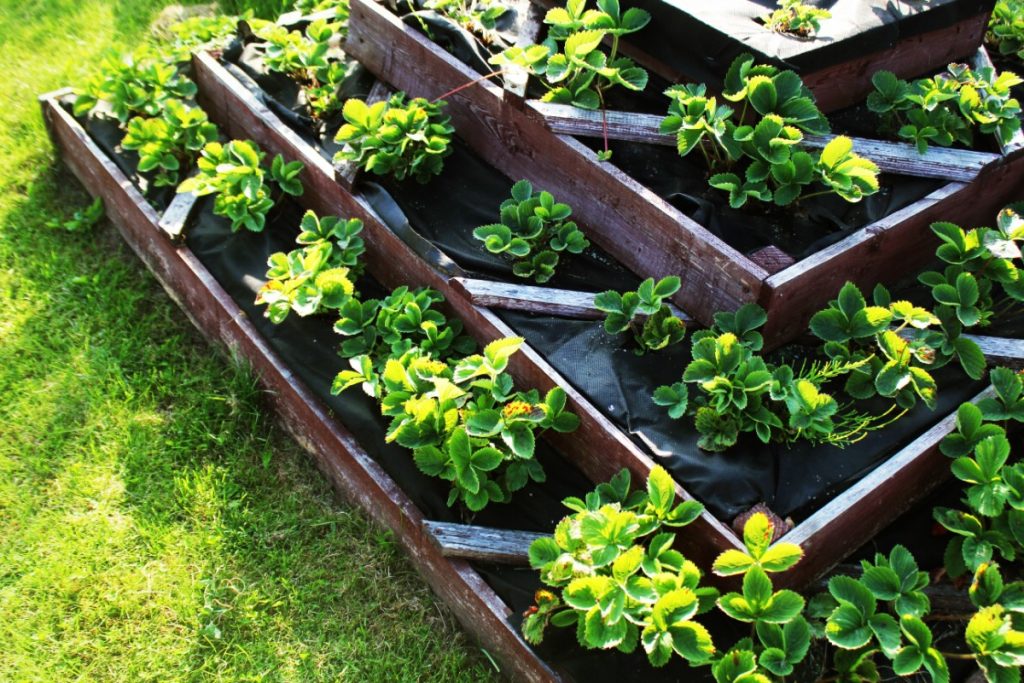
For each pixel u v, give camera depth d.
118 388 2.29
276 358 2.19
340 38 2.57
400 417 1.97
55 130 2.66
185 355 2.37
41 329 2.41
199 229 2.37
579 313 2.05
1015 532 1.81
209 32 2.66
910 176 2.11
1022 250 2.14
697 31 2.09
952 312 1.99
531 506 1.98
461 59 2.31
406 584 2.04
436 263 2.12
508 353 1.96
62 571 2.06
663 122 2.07
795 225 2.04
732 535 1.79
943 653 1.80
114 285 2.48
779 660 1.71
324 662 1.96
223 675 1.95
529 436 1.93
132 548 2.09
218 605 2.02
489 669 1.94
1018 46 2.42
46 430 2.24
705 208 2.04
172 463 2.20
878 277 2.08
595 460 1.96
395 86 2.42
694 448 1.88
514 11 2.43
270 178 2.39
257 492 2.16
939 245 2.13
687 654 1.70
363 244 2.23
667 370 1.98
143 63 2.66
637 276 2.11
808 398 1.87
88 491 2.16
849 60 2.10
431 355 2.07
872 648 1.78
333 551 2.08
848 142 1.97
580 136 2.14
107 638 1.99
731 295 1.97
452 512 1.99
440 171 2.26
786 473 1.86
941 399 1.95
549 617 1.83
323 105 2.43
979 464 1.83
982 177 2.11
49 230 2.60
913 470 1.88
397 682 1.94
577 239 2.11
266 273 2.27
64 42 3.09
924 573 1.79
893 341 1.90
